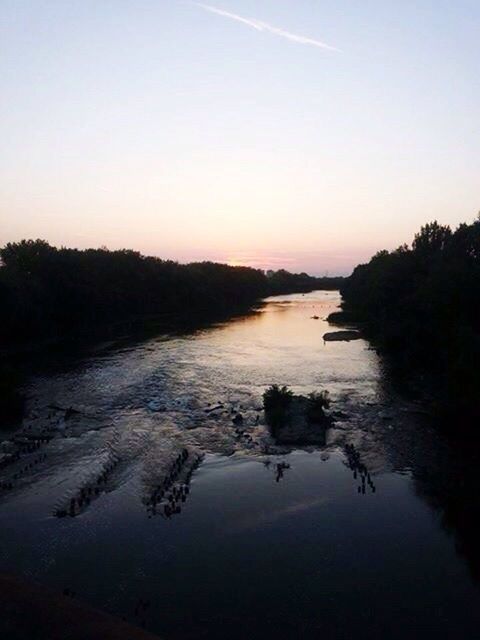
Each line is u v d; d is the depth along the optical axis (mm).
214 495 30844
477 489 31609
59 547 25125
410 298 75375
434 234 109375
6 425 44469
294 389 57875
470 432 41562
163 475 33719
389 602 21344
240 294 197625
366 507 29359
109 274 126438
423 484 32406
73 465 35344
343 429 43469
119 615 20500
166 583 22516
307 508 29203
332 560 24219
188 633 19562
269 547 25266
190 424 45188
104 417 47125
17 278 88875
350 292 166500
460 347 48312
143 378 63062
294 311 166375
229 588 22203
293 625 20047
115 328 114312
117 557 24359
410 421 45438
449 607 21078
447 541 25828
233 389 58219
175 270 158625
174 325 121938
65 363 72625
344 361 75375
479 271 60219
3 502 29703
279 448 38969
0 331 82500
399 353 76375
